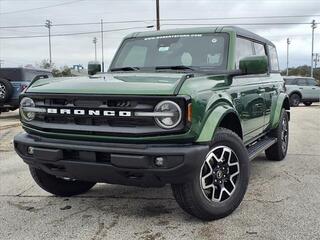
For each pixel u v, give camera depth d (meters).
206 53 5.48
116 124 4.15
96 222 4.65
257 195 5.50
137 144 4.09
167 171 3.99
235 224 4.48
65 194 5.55
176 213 4.88
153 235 4.25
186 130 4.01
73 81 4.67
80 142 4.29
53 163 4.45
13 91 16.70
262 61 4.87
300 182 6.16
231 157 4.71
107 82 4.41
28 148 4.61
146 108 4.01
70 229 4.45
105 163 4.17
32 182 6.39
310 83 25.47
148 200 5.40
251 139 6.06
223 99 4.61
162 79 4.41
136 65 5.79
